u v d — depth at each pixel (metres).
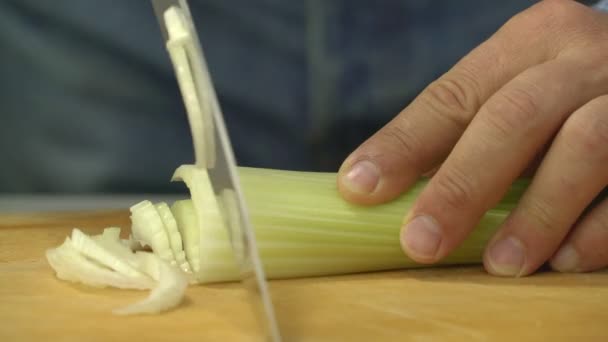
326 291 0.34
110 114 0.69
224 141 0.32
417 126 0.37
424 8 0.72
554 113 0.36
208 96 0.33
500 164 0.35
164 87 0.69
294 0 0.72
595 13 0.40
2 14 0.66
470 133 0.35
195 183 0.36
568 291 0.35
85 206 0.61
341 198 0.37
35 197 0.68
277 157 0.74
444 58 0.72
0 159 0.68
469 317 0.31
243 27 0.72
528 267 0.36
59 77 0.68
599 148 0.35
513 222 0.37
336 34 0.73
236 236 0.32
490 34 0.70
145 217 0.38
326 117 0.75
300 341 0.29
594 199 0.38
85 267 0.35
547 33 0.39
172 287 0.32
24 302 0.33
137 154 0.70
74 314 0.31
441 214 0.35
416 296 0.34
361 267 0.37
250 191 0.36
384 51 0.73
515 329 0.30
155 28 0.68
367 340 0.29
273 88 0.73
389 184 0.36
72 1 0.67
